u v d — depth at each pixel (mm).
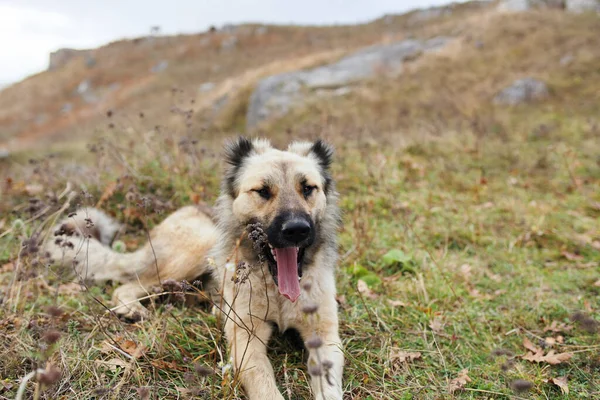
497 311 833
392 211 1287
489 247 1116
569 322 786
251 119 3727
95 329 699
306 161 770
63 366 604
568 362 683
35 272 778
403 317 801
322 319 703
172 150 1478
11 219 1155
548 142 2016
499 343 741
